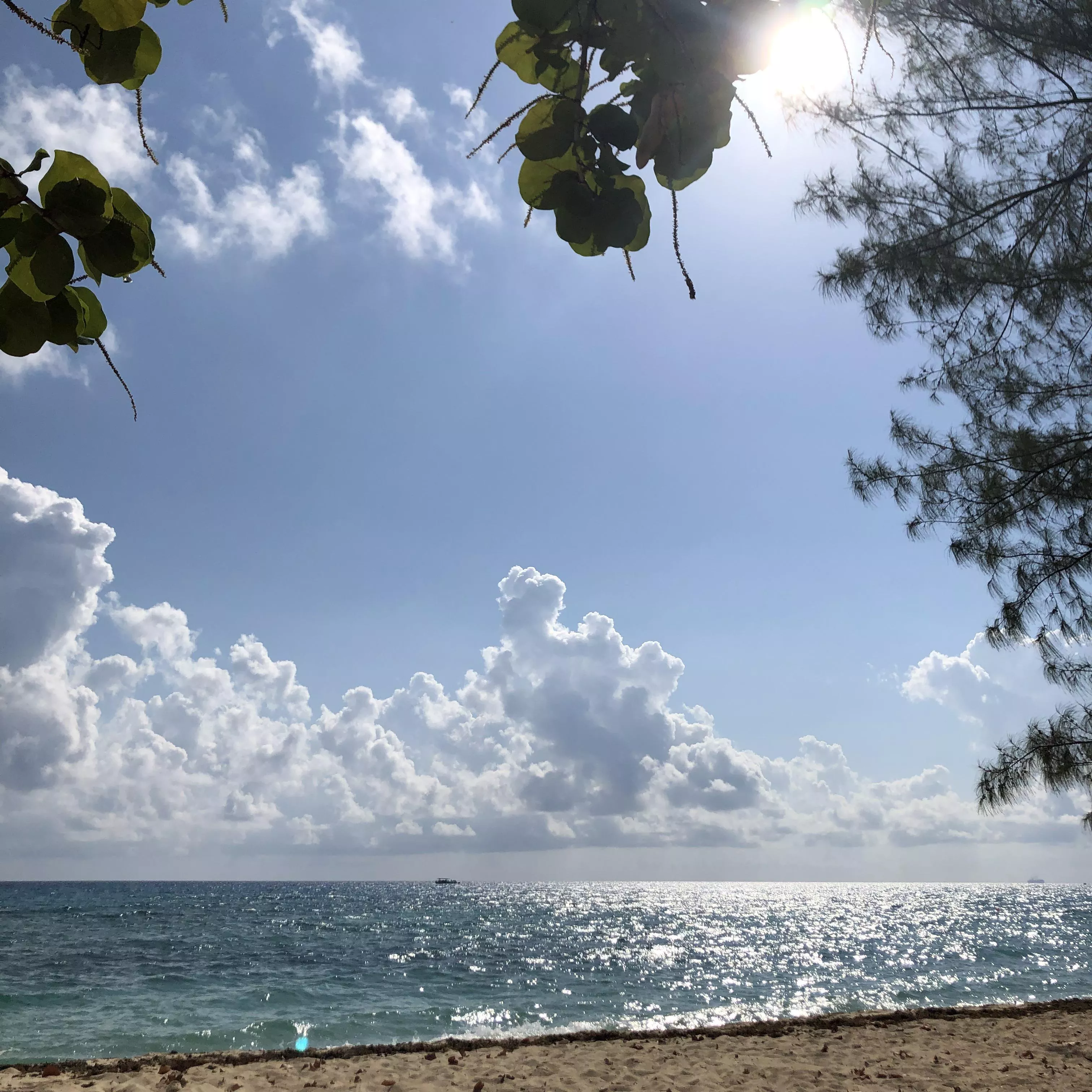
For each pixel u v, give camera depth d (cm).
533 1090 855
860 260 723
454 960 3394
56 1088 847
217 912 7462
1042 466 683
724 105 91
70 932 4825
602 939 4759
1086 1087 808
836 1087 845
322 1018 1817
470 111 96
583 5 90
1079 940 4909
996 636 683
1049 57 629
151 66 98
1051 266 664
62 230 93
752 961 3478
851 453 756
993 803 655
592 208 99
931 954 3903
